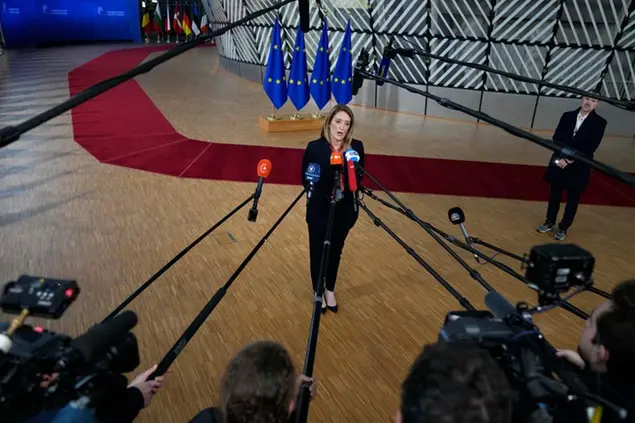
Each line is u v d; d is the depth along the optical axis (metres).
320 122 8.91
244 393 1.23
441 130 9.19
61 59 18.30
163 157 7.09
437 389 0.97
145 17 26.08
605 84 9.00
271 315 3.49
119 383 1.41
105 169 6.53
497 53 9.42
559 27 8.79
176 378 2.86
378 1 10.06
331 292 3.52
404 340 3.29
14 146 7.36
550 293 1.41
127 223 4.91
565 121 4.59
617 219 5.35
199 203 5.49
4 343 1.16
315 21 11.42
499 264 2.17
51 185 5.90
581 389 1.16
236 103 11.09
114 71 15.81
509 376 1.21
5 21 20.81
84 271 3.99
